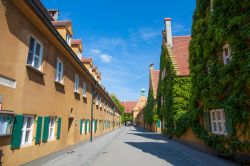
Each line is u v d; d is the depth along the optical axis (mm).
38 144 9750
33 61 9344
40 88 9898
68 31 15258
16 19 7816
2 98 6914
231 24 10570
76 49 18156
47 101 10719
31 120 9430
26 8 8016
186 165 10242
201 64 14625
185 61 24656
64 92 13508
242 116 9891
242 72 9906
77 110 16922
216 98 12398
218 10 12125
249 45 9750
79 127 17625
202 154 13453
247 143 9680
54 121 12117
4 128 6941
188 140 18641
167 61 25500
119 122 77875
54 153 11711
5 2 7129
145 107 57219
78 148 16141
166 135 27875
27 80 8648
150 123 45656
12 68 7531
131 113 119062
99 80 29641
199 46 15148
